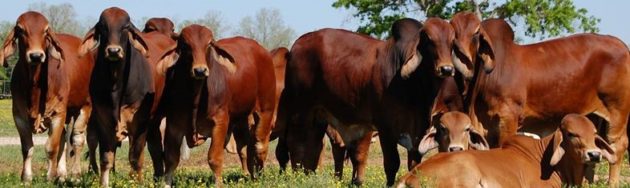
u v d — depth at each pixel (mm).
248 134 14273
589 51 12836
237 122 13344
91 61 13641
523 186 9594
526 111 12391
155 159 12539
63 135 14133
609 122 13055
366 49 12875
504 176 9328
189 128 11695
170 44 13648
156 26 15461
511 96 12055
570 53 12719
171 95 11719
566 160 10016
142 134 12234
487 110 12070
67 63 13133
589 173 12266
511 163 9609
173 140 11812
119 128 11953
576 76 12609
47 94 12469
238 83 12750
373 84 12344
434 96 11648
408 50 11555
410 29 12156
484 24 12195
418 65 11453
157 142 12508
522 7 41469
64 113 12805
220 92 11773
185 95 11539
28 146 12703
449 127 10352
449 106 11969
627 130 13734
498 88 12008
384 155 12273
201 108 11602
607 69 12930
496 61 12016
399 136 12039
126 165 18047
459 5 41281
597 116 13141
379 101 12250
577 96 12703
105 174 11914
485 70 11727
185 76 11453
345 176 14820
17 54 13445
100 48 11789
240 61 13023
